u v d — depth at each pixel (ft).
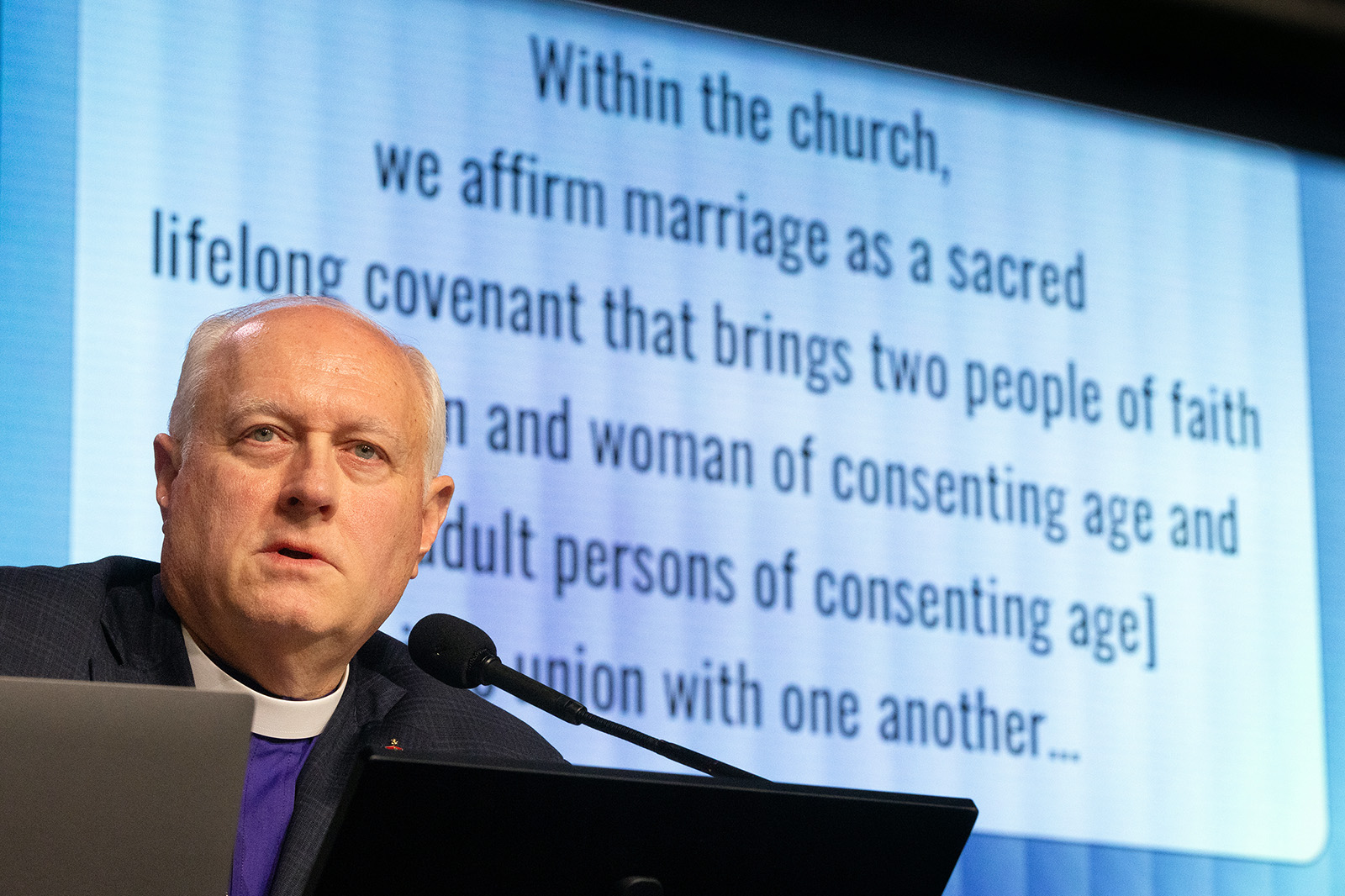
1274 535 32.50
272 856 13.84
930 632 29.14
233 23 26.18
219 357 14.46
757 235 29.60
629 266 28.43
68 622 14.28
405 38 27.48
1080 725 29.86
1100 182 32.96
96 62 25.08
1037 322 31.58
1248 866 30.53
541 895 10.03
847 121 30.91
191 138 25.52
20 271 24.00
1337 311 34.45
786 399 29.09
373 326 15.02
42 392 23.84
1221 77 34.65
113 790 9.82
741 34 30.32
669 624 27.30
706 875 10.37
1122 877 29.50
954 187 31.58
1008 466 30.58
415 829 9.59
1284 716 31.55
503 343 27.09
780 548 28.43
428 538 15.98
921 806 10.76
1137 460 31.71
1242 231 34.06
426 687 15.69
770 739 27.61
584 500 27.12
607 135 28.76
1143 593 31.04
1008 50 32.73
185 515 14.24
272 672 14.35
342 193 26.48
